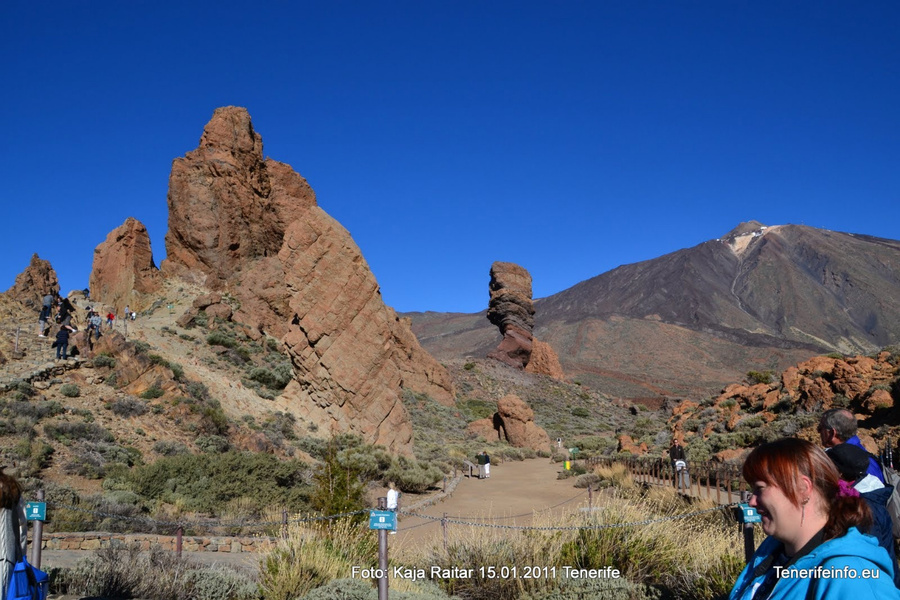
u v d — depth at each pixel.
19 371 28.22
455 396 78.25
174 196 65.12
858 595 2.22
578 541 9.83
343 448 33.44
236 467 23.38
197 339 49.75
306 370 36.88
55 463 21.89
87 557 10.41
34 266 44.22
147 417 28.00
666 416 89.06
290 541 10.14
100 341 32.25
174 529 16.88
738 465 23.30
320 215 39.00
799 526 2.56
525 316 104.50
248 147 70.19
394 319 71.62
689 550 9.68
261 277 63.75
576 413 85.19
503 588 9.18
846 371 27.08
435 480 31.00
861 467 4.59
